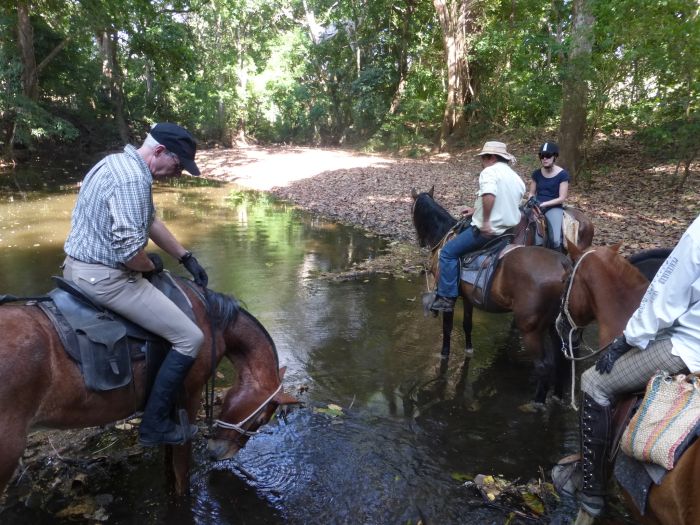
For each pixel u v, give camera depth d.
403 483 3.70
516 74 19.62
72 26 22.59
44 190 16.44
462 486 3.68
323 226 12.15
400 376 5.27
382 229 11.70
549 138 19.50
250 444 4.12
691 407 2.23
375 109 27.33
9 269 8.23
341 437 4.24
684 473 2.16
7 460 2.43
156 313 2.86
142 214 2.68
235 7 29.33
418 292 7.69
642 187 12.52
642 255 3.73
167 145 2.77
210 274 8.38
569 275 3.53
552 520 3.35
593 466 2.79
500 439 4.25
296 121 34.72
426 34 25.17
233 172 21.91
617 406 2.71
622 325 3.07
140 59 31.44
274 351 3.57
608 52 12.58
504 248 4.73
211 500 3.49
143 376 2.95
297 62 32.09
